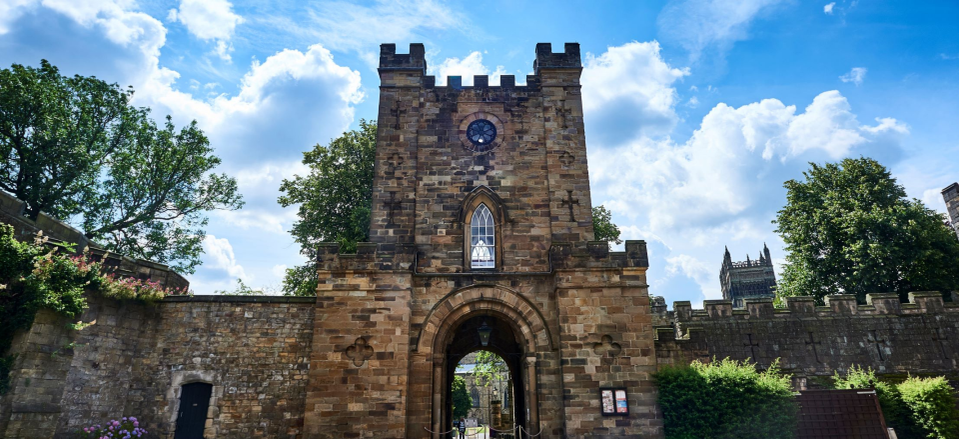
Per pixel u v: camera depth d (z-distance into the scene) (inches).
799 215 1525.6
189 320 914.1
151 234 1498.5
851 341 1118.4
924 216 1326.3
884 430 797.9
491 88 1021.2
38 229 846.5
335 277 848.3
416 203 937.5
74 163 1301.7
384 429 778.2
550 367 837.2
